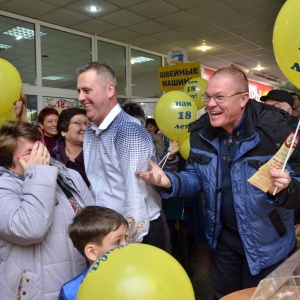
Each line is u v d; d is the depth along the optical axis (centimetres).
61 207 132
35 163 124
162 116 257
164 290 67
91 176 171
